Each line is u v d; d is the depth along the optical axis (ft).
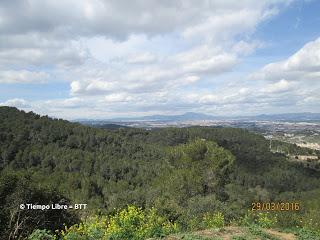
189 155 94.79
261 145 307.37
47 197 44.29
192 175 84.64
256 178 191.31
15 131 222.28
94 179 177.27
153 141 286.25
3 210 40.34
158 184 92.12
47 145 221.87
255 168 219.82
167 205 45.65
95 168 197.98
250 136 329.93
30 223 41.19
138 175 185.57
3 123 228.02
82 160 203.31
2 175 44.39
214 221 39.88
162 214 43.24
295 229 39.34
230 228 36.06
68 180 167.63
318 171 247.91
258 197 124.67
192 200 53.21
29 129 231.30
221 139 292.40
